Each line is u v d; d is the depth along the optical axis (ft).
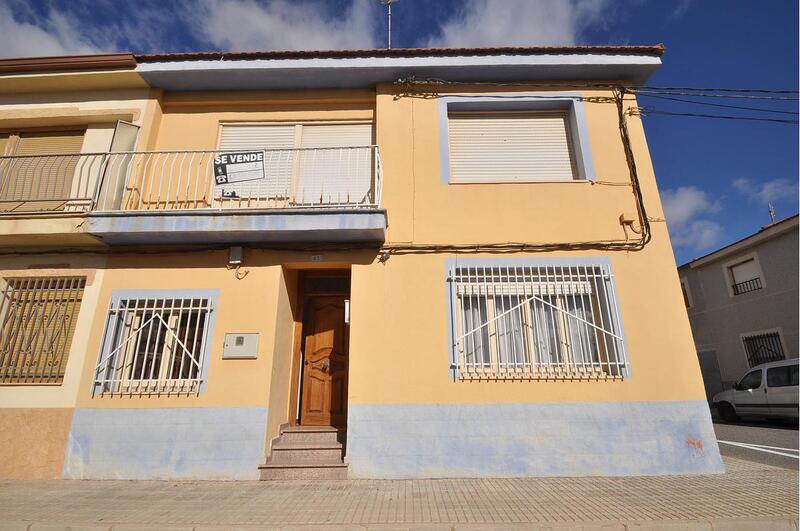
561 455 18.75
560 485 17.17
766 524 12.96
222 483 18.07
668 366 19.85
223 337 20.45
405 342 20.35
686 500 14.98
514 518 13.32
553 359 20.36
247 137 25.05
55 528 13.15
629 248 21.58
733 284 53.57
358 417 19.35
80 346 20.27
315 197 23.68
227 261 21.54
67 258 21.67
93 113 24.34
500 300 21.26
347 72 24.13
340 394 23.66
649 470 18.58
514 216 22.16
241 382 19.80
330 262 21.65
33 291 21.36
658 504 14.58
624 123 23.61
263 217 20.44
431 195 22.59
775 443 27.81
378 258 21.62
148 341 20.18
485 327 20.77
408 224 22.08
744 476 18.31
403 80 24.38
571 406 19.31
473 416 19.27
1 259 21.61
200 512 14.28
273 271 21.45
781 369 36.37
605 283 21.01
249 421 19.31
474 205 22.39
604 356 20.24
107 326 20.63
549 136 24.53
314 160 24.30
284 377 22.18
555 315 20.90
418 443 18.98
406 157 23.30
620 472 18.56
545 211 22.21
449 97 24.36
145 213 20.44
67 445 18.99
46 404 19.49
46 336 20.74
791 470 19.44
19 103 24.77
